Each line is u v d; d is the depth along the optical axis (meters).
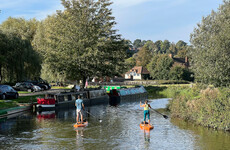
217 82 23.00
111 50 44.19
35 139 17.61
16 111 29.58
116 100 47.88
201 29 25.53
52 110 32.59
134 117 26.88
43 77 53.94
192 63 27.70
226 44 20.88
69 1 43.22
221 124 20.03
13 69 42.72
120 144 16.39
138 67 125.31
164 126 21.73
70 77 48.16
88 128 21.16
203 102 23.58
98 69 42.34
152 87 74.50
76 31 40.81
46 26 55.91
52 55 41.16
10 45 41.97
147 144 16.42
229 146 15.85
